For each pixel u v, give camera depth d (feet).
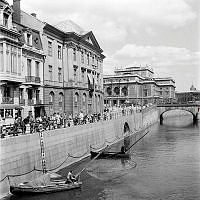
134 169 114.62
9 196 79.56
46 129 109.29
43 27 158.20
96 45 234.79
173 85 515.09
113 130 187.93
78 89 193.26
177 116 504.84
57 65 177.17
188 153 149.18
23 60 135.33
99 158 133.49
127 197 83.05
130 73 436.76
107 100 404.98
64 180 92.07
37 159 95.55
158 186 92.79
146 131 256.93
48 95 164.25
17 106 118.52
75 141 126.62
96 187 91.30
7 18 117.91
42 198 80.33
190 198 82.02
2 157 78.84
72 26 195.72
